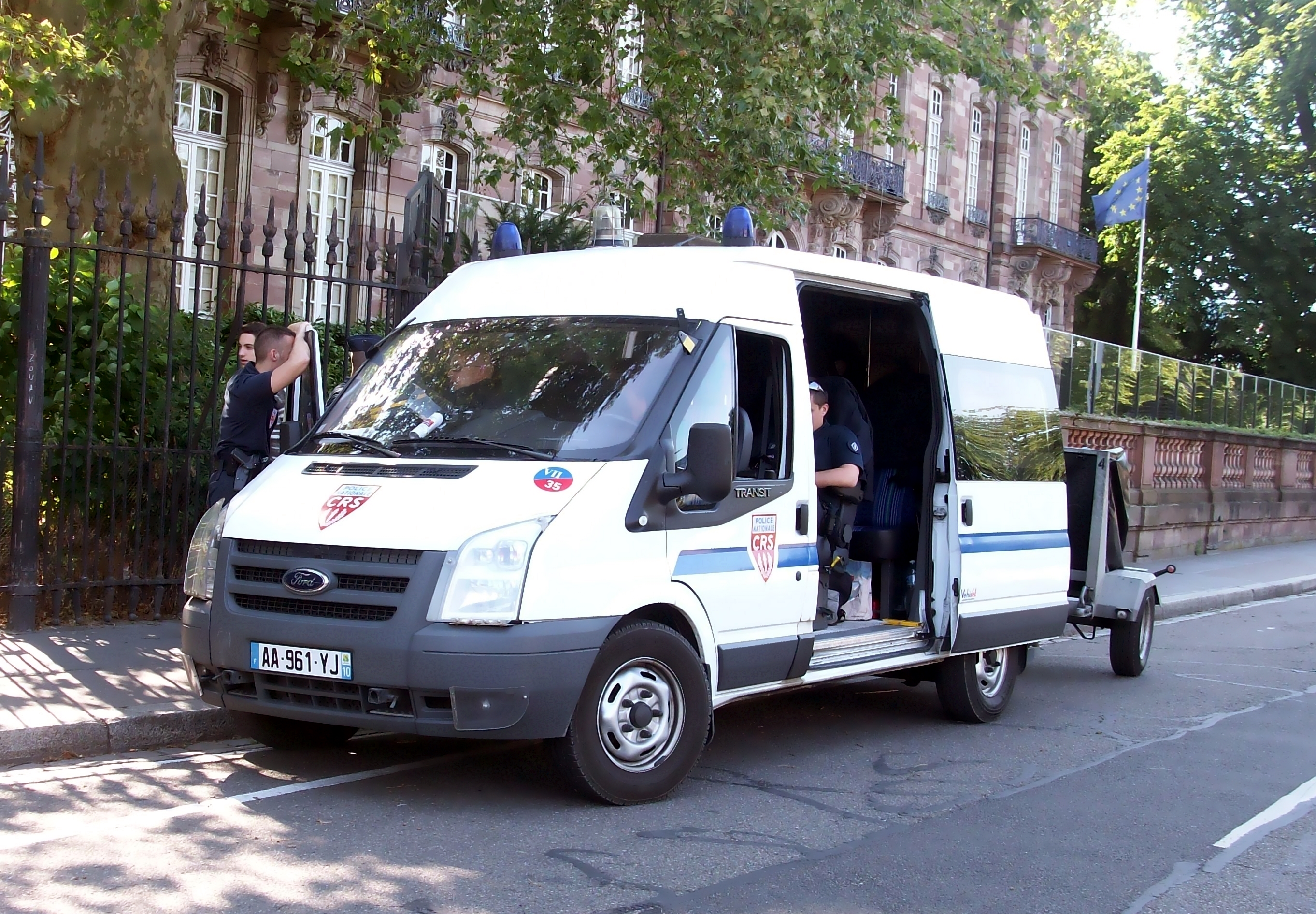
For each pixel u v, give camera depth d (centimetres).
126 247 885
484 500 554
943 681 819
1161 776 704
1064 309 4391
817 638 723
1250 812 632
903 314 851
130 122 1080
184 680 744
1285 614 1617
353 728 650
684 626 609
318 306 1983
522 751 677
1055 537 888
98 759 634
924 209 3666
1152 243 4459
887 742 766
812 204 3206
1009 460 839
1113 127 4462
